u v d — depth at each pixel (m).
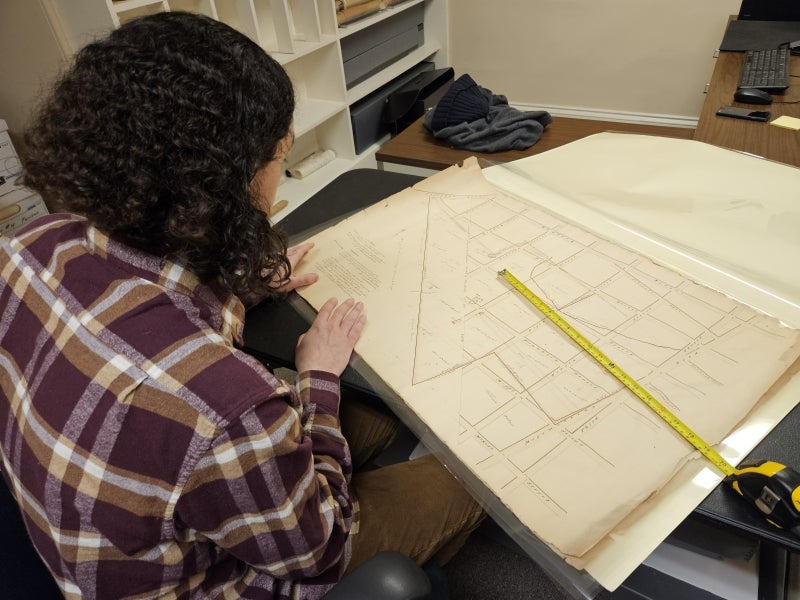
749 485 0.50
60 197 0.50
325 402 0.67
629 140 1.20
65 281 0.53
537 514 0.52
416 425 0.62
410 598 0.53
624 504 0.52
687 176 1.04
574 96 2.83
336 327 0.74
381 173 1.17
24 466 0.50
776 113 1.30
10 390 0.54
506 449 0.58
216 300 0.59
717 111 1.33
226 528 0.51
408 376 0.67
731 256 0.83
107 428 0.46
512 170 1.10
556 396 0.63
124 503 0.46
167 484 0.46
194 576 0.57
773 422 0.58
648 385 0.63
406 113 2.48
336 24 2.12
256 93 0.51
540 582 1.19
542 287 0.79
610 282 0.79
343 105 2.29
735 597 0.77
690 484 0.53
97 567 0.49
